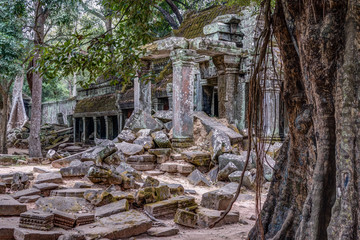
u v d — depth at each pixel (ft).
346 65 10.91
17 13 57.62
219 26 47.80
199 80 57.77
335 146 11.23
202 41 42.88
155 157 40.81
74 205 21.47
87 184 27.35
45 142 93.25
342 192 10.46
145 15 22.21
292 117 14.10
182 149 42.47
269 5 13.39
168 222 21.50
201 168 39.40
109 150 36.60
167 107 69.26
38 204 21.29
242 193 32.01
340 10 11.27
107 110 78.89
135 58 22.21
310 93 12.33
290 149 14.08
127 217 19.88
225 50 45.52
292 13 12.83
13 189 25.57
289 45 13.74
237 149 41.19
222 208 23.75
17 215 19.56
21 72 66.44
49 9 60.18
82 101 94.63
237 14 48.93
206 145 42.29
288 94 14.06
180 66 42.83
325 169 11.51
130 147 41.39
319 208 11.23
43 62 20.59
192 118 43.70
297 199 13.34
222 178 36.27
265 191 33.32
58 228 17.72
